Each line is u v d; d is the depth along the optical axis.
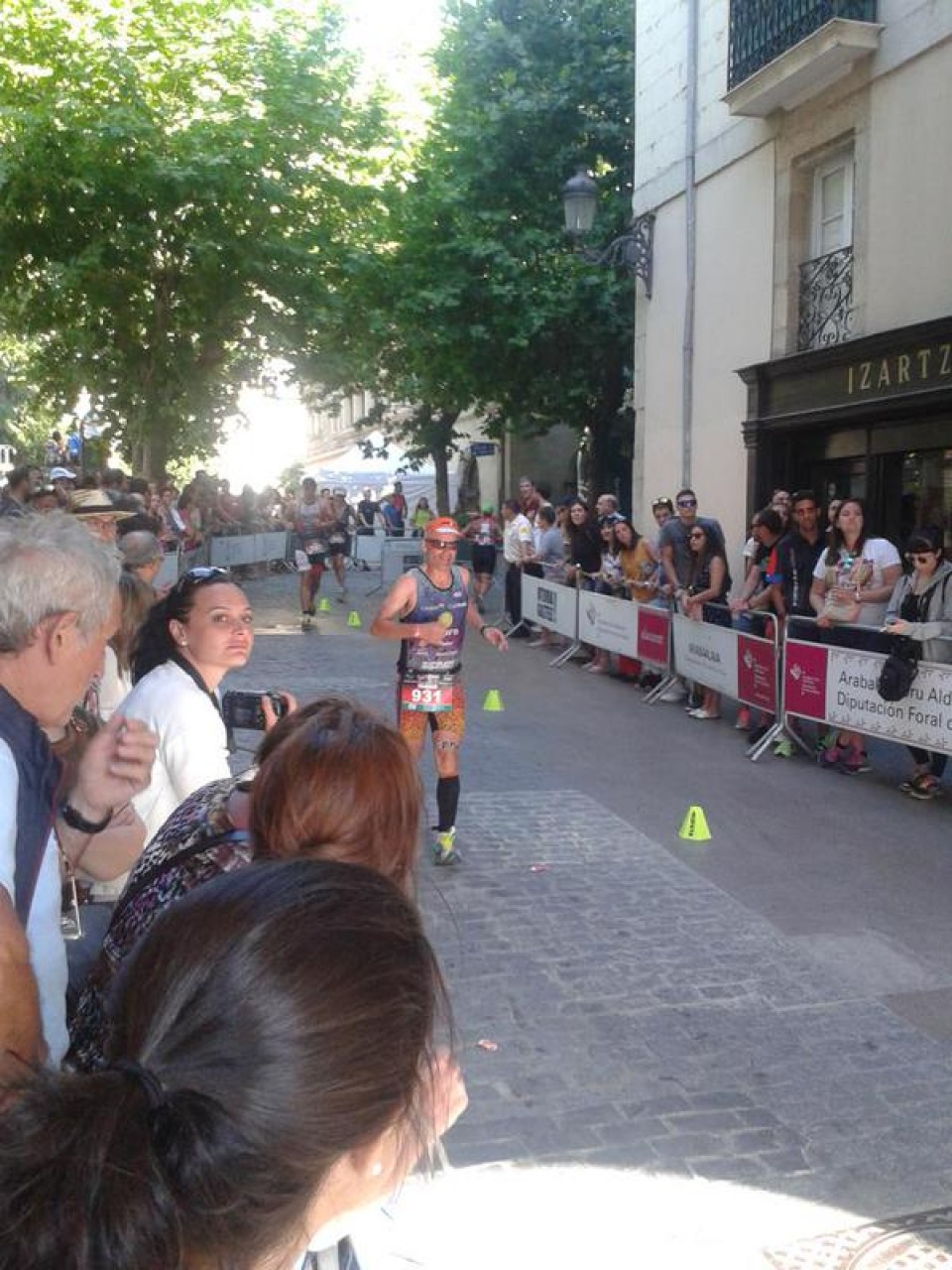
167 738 2.72
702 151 14.07
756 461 13.12
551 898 5.47
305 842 1.79
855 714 7.73
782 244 12.61
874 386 11.17
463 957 4.73
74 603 1.72
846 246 12.13
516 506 16.14
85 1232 0.79
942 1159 3.33
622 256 15.92
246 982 0.89
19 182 16.16
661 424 15.38
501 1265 2.81
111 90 16.14
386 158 18.34
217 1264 0.85
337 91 17.36
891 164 11.00
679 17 14.38
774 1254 2.89
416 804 1.89
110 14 16.27
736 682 9.25
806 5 11.52
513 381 19.81
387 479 35.16
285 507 25.48
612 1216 3.02
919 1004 4.39
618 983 4.51
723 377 13.89
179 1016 0.90
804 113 12.14
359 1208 0.98
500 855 6.12
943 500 10.96
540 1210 3.04
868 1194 3.15
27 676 1.71
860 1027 4.18
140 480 11.52
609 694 11.19
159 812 2.72
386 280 18.56
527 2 19.19
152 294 18.34
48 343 19.81
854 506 8.05
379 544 25.95
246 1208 0.84
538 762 8.33
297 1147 0.86
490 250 18.05
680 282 14.73
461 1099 1.17
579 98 18.77
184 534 16.89
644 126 15.50
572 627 12.95
